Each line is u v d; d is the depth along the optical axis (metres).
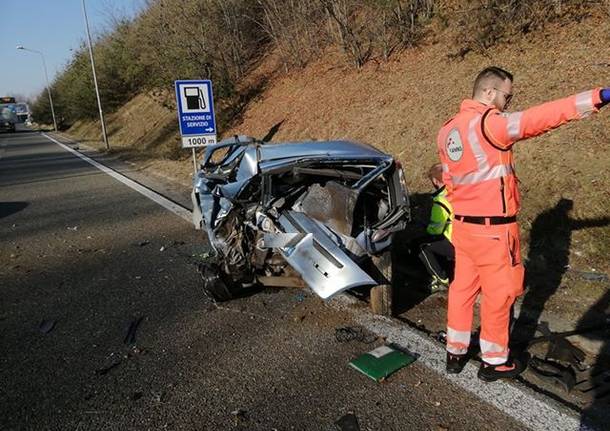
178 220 7.45
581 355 3.08
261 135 11.66
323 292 3.37
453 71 8.12
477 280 2.90
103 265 5.59
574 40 6.79
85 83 29.00
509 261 2.68
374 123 8.52
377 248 3.72
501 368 2.88
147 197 9.46
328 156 4.06
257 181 4.30
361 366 3.12
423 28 9.74
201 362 3.35
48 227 7.61
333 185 3.74
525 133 2.41
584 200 4.76
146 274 5.19
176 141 15.60
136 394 3.01
